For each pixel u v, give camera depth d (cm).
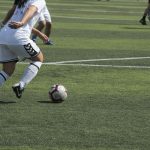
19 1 2130
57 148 1606
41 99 2283
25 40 2112
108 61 3512
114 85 2680
